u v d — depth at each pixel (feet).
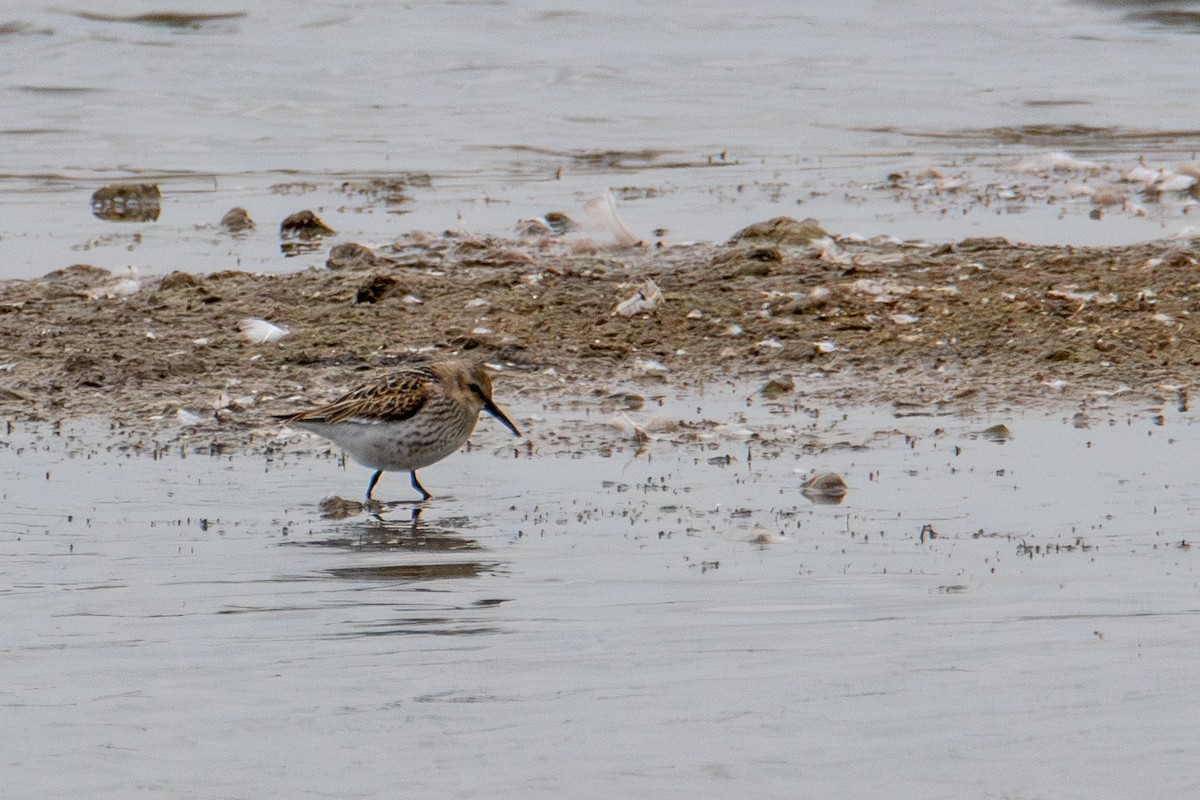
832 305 57.72
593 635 30.60
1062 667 28.71
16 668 29.07
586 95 109.19
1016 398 48.60
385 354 53.98
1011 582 33.42
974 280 60.39
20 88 109.09
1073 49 123.54
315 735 26.18
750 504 39.55
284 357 53.78
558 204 78.79
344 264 65.87
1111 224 72.08
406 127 99.96
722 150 93.25
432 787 24.35
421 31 128.67
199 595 33.22
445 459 44.21
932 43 126.21
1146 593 32.53
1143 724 26.30
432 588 33.63
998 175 85.25
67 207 79.30
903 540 36.47
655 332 56.24
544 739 25.98
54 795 24.20
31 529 37.88
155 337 55.72
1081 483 40.55
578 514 39.09
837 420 46.98
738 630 30.78
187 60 118.62
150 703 27.48
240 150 93.56
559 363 53.36
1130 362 51.42
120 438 45.80
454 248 69.15
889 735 26.03
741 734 26.11
